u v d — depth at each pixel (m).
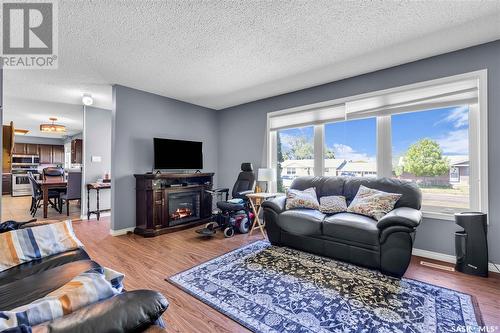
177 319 1.67
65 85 3.67
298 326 1.59
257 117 4.57
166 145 4.15
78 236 3.60
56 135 9.12
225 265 2.53
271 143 4.42
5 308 1.05
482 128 2.46
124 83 3.62
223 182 5.20
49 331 0.55
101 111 5.04
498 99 2.40
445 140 2.80
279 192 4.40
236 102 4.73
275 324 1.61
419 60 2.85
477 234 2.27
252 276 2.28
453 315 1.68
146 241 3.37
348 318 1.66
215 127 5.30
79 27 2.15
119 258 2.75
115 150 3.66
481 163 2.47
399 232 2.18
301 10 1.96
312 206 3.07
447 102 2.70
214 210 5.17
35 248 1.65
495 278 2.23
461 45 2.51
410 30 2.25
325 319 1.66
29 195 8.52
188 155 4.48
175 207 4.19
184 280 2.21
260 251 2.95
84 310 0.63
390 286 2.08
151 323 0.68
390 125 3.14
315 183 3.47
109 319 0.61
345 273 2.33
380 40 2.42
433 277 2.25
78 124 6.93
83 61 2.84
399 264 2.18
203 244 3.24
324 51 2.64
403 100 2.98
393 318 1.66
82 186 4.76
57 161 9.87
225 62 2.91
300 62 2.91
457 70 2.61
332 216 2.69
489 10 1.96
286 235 3.02
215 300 1.89
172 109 4.45
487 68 2.45
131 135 3.85
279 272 2.36
